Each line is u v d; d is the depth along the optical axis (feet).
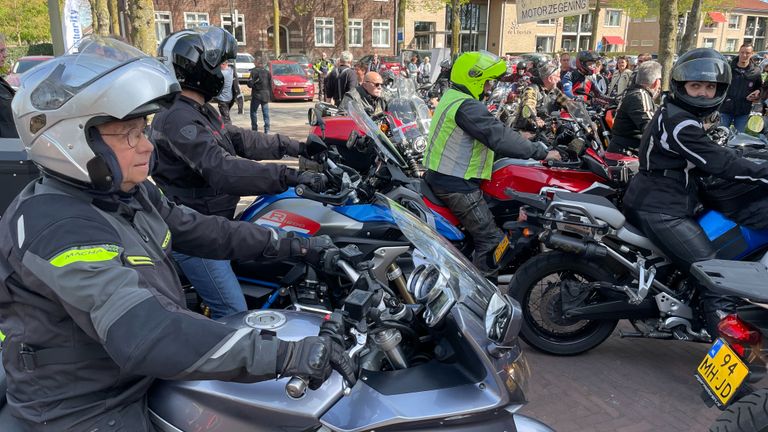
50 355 4.85
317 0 125.70
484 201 13.75
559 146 15.34
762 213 10.80
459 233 12.84
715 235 11.19
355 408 5.43
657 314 11.79
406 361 6.31
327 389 5.40
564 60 40.50
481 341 5.75
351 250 6.79
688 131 10.53
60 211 4.68
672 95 11.01
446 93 13.73
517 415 6.56
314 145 10.93
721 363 7.86
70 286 4.36
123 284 4.44
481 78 13.34
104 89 4.57
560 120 17.76
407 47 134.31
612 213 11.55
